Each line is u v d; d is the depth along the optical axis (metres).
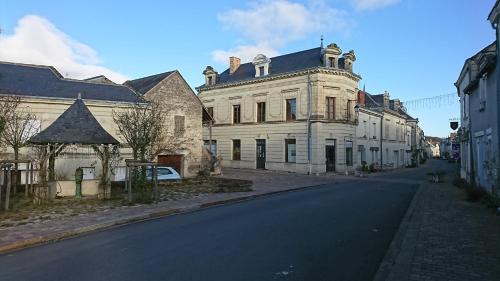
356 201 15.04
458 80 24.73
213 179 24.98
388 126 48.88
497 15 11.77
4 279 5.94
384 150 46.94
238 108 40.59
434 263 6.26
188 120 27.11
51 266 6.60
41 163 14.23
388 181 27.17
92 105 21.70
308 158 33.97
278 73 36.62
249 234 8.77
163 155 25.66
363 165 37.88
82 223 10.31
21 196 15.42
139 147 18.55
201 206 13.90
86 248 7.89
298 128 34.97
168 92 26.03
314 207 13.23
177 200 15.00
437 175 25.41
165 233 9.17
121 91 24.27
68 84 22.83
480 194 14.47
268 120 37.44
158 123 20.47
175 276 5.88
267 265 6.37
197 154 27.56
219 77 43.97
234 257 6.86
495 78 12.89
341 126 34.88
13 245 8.11
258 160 38.62
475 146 17.75
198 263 6.54
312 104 34.03
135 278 5.82
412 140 63.75
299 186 21.77
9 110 16.05
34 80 21.83
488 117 14.30
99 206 13.32
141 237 8.80
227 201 15.34
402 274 5.72
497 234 8.41
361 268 6.20
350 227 9.57
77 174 15.27
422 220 10.25
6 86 19.97
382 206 13.52
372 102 47.25
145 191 16.16
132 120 19.77
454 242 7.69
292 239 8.23
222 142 41.75
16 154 15.90
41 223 10.34
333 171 34.56
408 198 16.22
